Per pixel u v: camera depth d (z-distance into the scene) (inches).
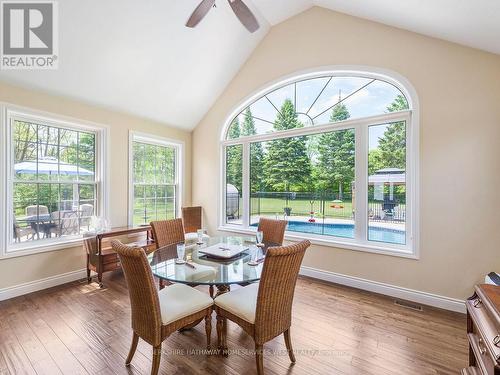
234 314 67.5
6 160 107.8
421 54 104.1
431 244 102.1
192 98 165.6
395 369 66.9
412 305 102.2
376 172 119.5
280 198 152.7
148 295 59.6
